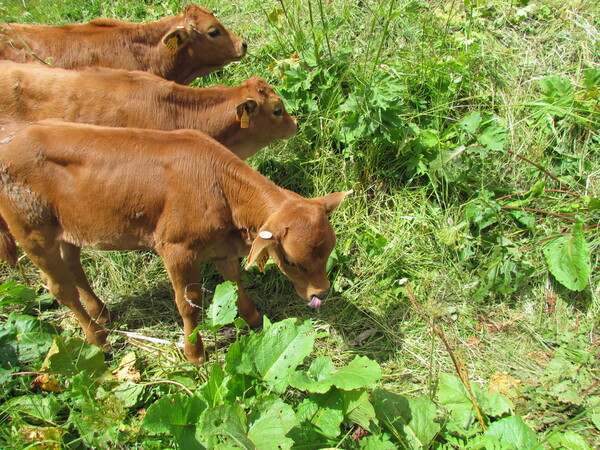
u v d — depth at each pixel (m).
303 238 3.19
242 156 3.88
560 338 3.52
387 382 3.44
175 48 3.98
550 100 3.97
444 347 3.52
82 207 3.27
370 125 3.76
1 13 4.89
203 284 3.68
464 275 3.68
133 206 3.27
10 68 3.64
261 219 3.29
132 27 4.04
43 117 3.65
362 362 3.18
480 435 3.15
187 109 3.69
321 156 3.96
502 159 3.94
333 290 3.67
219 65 4.14
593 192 3.82
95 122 3.62
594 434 3.25
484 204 3.68
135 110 3.63
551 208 3.80
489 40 4.30
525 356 3.49
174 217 3.27
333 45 4.30
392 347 3.53
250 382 3.21
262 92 3.73
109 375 3.33
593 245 3.66
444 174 3.77
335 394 3.17
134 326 3.61
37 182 3.24
